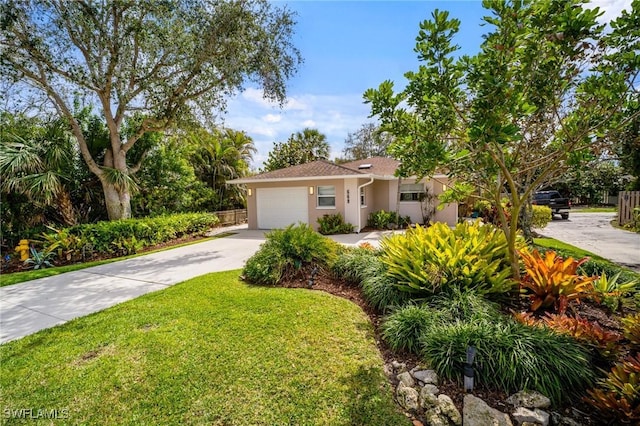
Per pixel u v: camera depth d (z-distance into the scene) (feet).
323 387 8.83
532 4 8.61
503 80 8.69
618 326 11.02
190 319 13.41
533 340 8.98
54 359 10.65
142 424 7.70
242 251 30.37
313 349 10.75
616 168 73.67
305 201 44.14
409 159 11.46
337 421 7.64
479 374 8.54
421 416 7.82
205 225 42.88
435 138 10.75
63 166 32.83
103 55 29.76
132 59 30.94
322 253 20.10
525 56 9.53
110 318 13.87
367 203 46.62
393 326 11.00
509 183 11.65
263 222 47.11
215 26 28.32
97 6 27.35
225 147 63.87
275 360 10.14
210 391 8.78
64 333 12.62
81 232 28.30
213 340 11.49
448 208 44.11
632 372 7.16
